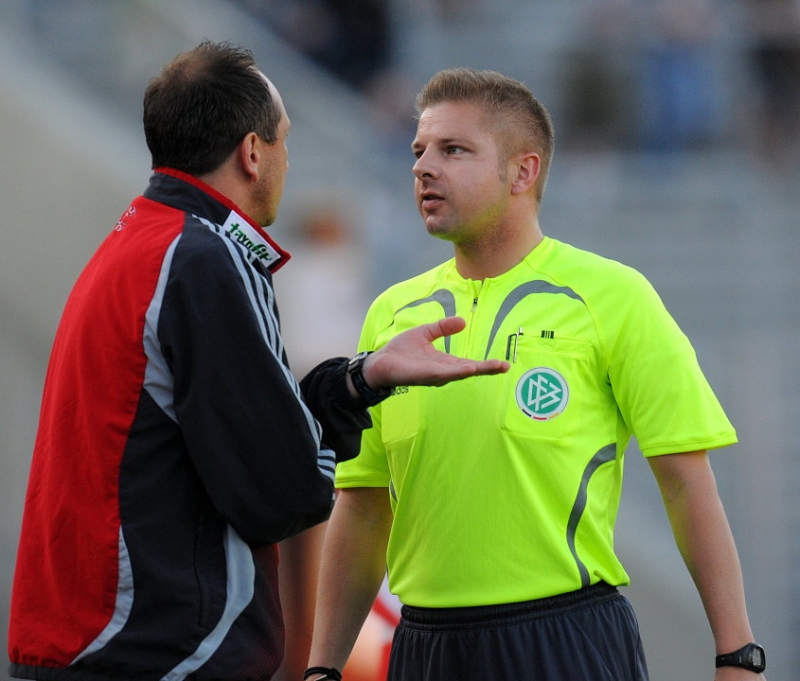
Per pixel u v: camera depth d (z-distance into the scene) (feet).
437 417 31.86
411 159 96.84
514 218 32.68
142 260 28.60
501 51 104.37
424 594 31.83
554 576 30.83
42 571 28.68
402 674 32.35
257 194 30.96
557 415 31.17
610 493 32.04
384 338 33.88
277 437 27.96
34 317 72.69
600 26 104.58
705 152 103.50
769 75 105.70
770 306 101.19
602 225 101.96
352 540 34.96
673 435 30.96
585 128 103.55
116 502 27.86
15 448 72.23
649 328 31.42
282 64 92.79
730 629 30.68
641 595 72.59
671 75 103.71
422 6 104.99
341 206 89.25
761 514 98.37
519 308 32.12
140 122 80.94
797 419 100.01
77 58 81.20
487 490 31.22
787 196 102.63
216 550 28.35
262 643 28.45
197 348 27.78
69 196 73.56
